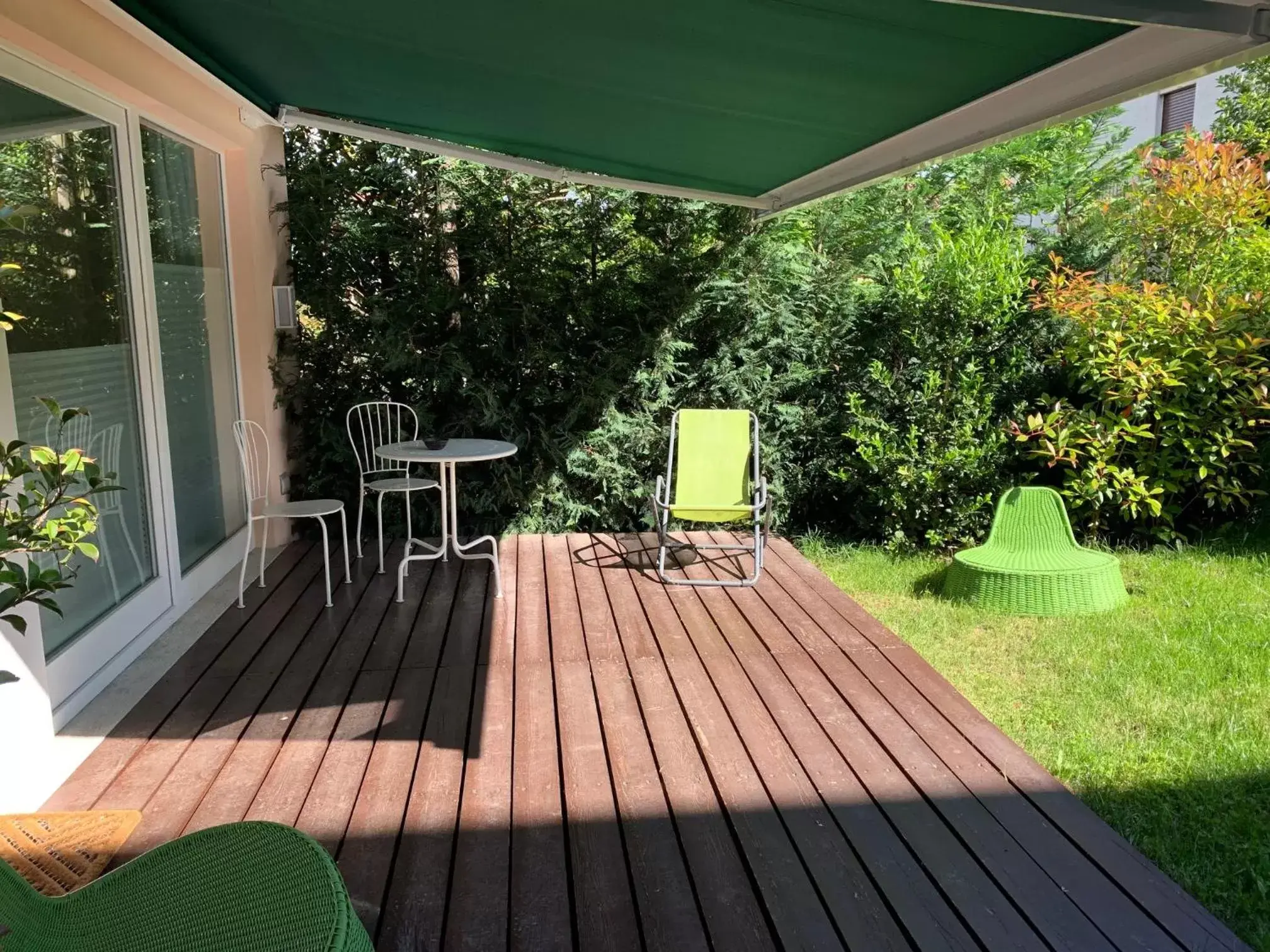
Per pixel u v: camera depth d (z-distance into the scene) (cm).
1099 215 618
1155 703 353
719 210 579
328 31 355
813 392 615
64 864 224
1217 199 543
